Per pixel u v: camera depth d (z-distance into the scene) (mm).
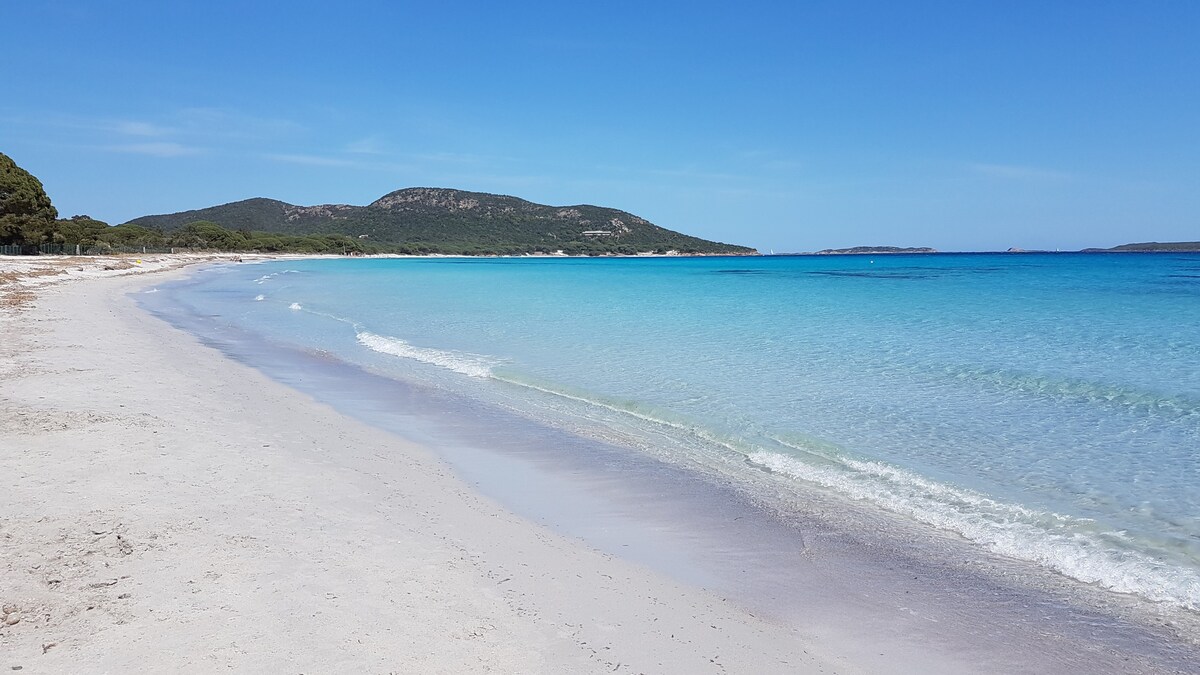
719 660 4344
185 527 5688
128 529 5551
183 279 53094
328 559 5324
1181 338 19094
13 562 4855
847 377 13875
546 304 33094
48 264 50219
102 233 103000
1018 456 8828
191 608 4391
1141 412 10953
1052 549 6211
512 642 4332
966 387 12875
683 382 13555
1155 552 6133
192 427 8984
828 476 8180
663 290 45219
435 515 6648
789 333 20969
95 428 8430
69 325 18891
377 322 24703
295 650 4000
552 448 9398
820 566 5898
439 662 4012
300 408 11102
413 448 9227
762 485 7945
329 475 7547
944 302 33031
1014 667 4441
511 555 5816
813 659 4449
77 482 6559
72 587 4562
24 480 6527
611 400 12141
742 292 42844
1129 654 4621
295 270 81875
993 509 7137
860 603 5258
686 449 9359
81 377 11703
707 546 6285
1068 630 4918
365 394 12648
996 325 22797
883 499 7453
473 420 10891
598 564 5781
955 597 5379
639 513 7090
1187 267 79750
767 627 4848
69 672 3650
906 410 11188
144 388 11234
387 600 4730
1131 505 7184
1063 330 21219
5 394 10016
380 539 5852
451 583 5113
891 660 4477
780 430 10094
